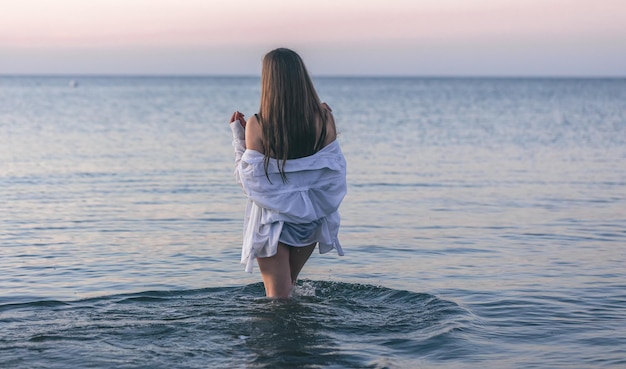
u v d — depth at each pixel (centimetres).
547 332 361
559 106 5300
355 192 1059
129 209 891
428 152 1780
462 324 364
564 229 750
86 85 16788
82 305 399
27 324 356
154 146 1927
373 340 333
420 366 300
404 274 525
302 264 393
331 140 376
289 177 366
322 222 380
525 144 2038
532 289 470
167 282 497
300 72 365
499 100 6825
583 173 1332
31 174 1278
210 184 1166
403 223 789
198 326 349
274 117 361
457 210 888
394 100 6625
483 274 524
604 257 597
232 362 298
